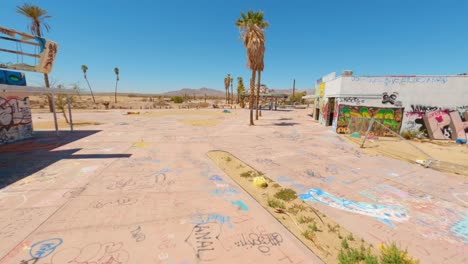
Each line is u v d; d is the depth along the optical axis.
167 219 4.71
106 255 3.60
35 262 3.42
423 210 5.31
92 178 7.02
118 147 11.34
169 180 6.95
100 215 4.82
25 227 4.32
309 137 14.81
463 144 13.24
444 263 3.57
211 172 7.77
